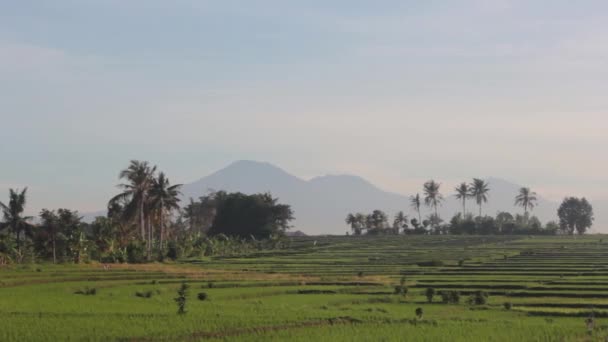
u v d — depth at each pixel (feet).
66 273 294.66
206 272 336.29
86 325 159.63
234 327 162.71
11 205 387.34
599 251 513.86
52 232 394.93
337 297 252.42
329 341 148.87
